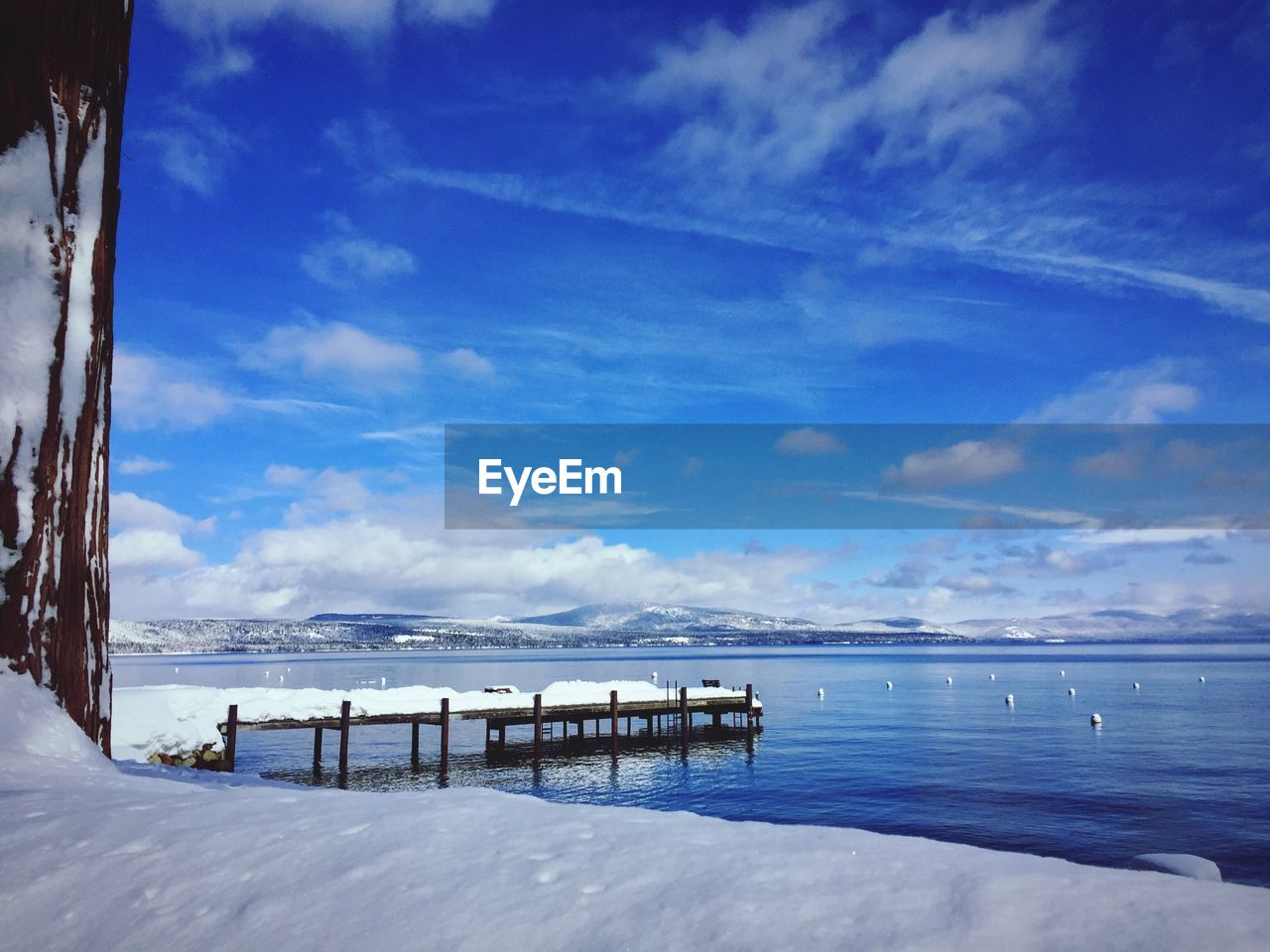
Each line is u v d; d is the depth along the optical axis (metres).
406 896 4.02
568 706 38.22
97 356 10.66
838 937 3.27
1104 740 44.22
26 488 9.56
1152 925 3.17
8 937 4.16
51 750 8.59
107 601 10.84
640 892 3.85
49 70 10.27
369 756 40.53
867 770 34.91
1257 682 97.50
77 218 10.48
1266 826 24.06
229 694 31.67
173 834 5.05
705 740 44.69
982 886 3.59
